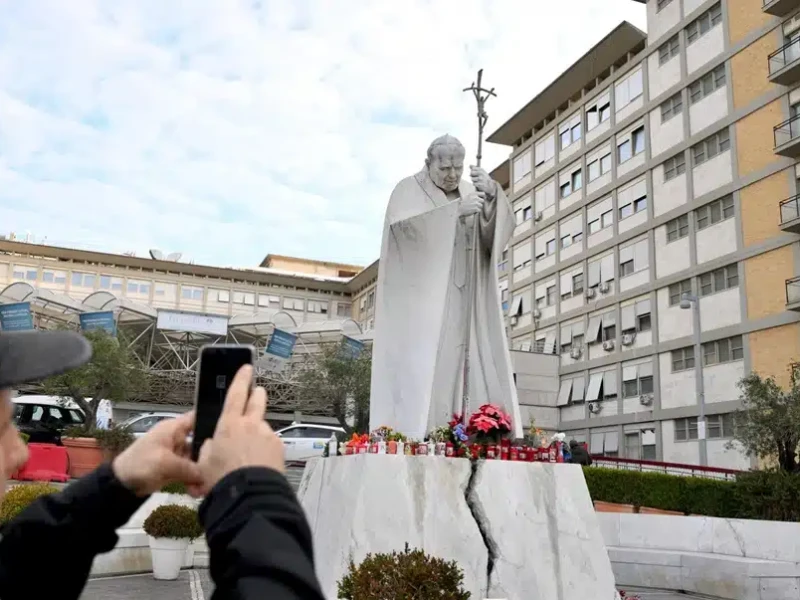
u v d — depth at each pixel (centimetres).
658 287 3541
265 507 114
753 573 1105
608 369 3841
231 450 123
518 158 4894
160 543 1068
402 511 729
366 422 4094
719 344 3186
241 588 104
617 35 3878
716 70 3319
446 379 932
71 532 134
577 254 4175
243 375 135
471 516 753
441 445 802
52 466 1769
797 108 2911
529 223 4694
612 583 790
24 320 3278
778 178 2958
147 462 137
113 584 1017
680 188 3469
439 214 920
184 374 4281
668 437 3397
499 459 801
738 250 3108
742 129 3145
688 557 1204
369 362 4141
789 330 2852
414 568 565
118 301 4228
